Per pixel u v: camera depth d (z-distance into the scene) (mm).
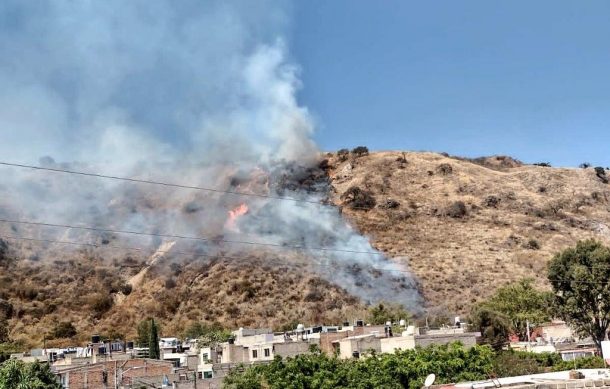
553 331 109625
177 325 177750
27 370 60875
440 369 61219
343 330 94375
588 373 31953
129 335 172000
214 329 164000
